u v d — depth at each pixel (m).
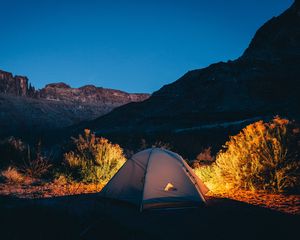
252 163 8.80
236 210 6.57
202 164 14.44
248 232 5.19
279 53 85.19
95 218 5.73
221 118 57.88
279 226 5.46
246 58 88.44
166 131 47.25
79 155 12.04
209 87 84.31
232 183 9.12
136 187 6.96
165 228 5.39
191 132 41.22
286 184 8.35
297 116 41.19
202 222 5.76
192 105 78.94
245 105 67.25
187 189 7.05
